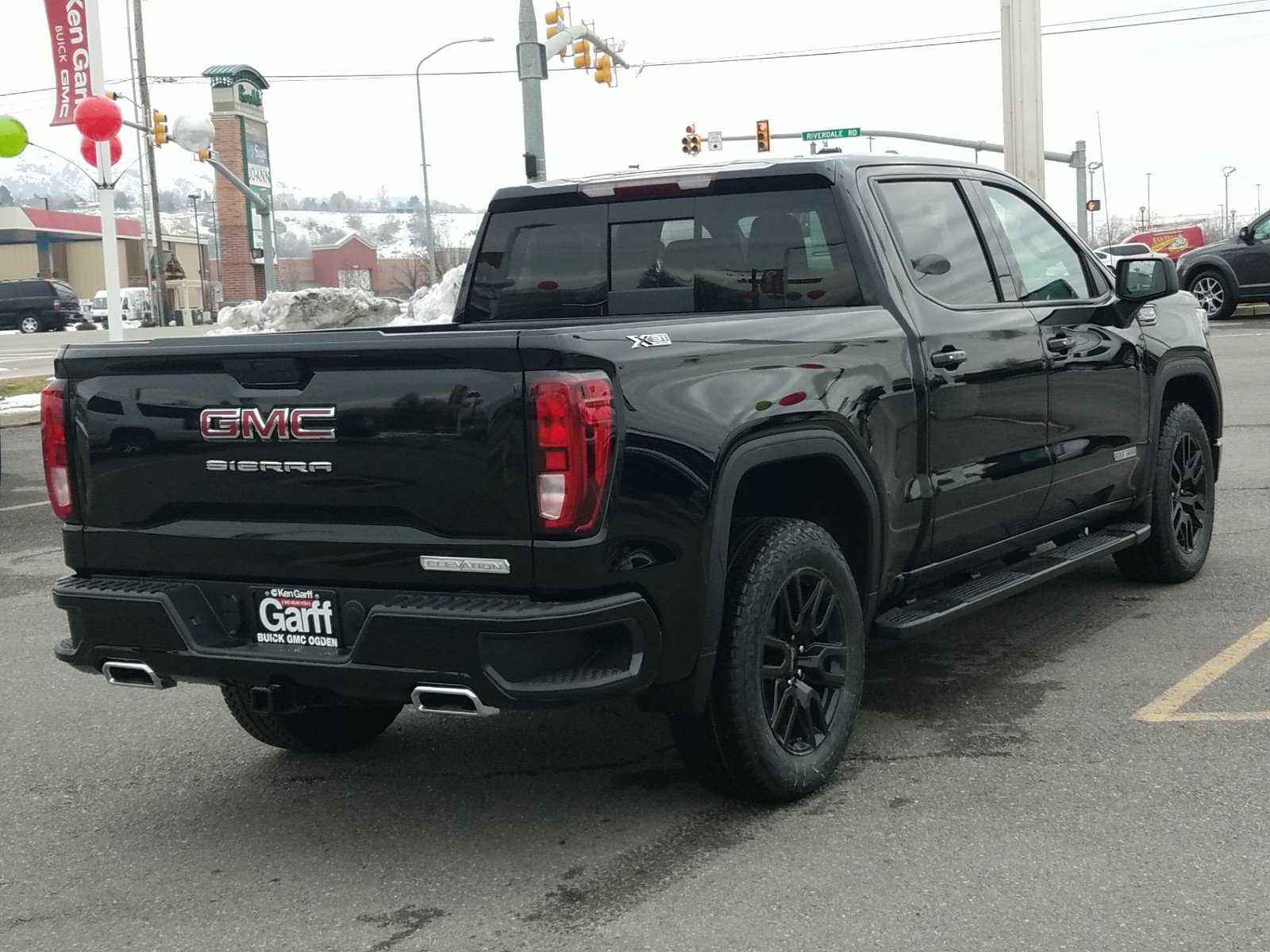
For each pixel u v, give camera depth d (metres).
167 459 3.77
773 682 3.90
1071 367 5.30
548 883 3.54
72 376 3.93
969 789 4.04
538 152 20.30
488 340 3.32
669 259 4.88
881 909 3.29
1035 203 5.53
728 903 3.36
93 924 3.45
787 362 3.92
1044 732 4.52
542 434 3.28
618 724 4.86
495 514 3.36
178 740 4.95
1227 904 3.23
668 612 3.51
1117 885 3.36
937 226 4.88
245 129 66.06
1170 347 6.10
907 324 4.46
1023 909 3.25
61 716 5.30
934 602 4.69
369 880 3.63
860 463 4.16
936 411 4.50
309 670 3.54
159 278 53.72
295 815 4.15
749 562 3.78
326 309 21.86
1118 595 6.33
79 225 92.94
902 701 4.95
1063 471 5.28
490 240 5.29
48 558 8.60
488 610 3.33
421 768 4.52
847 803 3.98
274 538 3.62
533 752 4.61
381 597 3.50
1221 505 8.43
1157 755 4.26
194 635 3.74
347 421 3.50
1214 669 5.12
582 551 3.30
